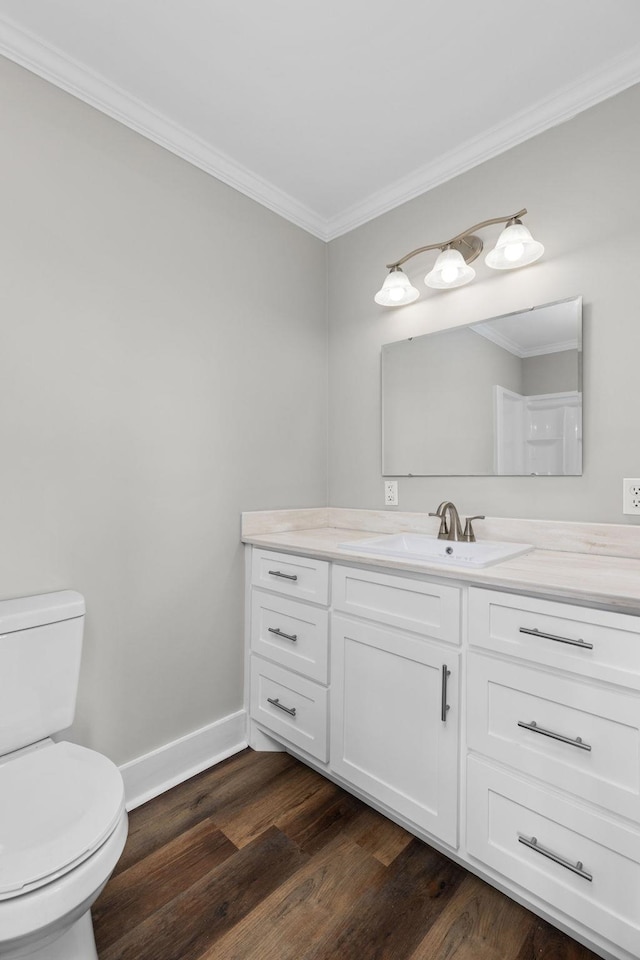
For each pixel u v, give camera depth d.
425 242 2.09
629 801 1.03
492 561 1.40
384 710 1.50
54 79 1.49
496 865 1.24
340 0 1.31
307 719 1.77
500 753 1.23
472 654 1.29
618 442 1.56
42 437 1.47
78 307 1.55
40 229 1.47
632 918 1.02
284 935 1.18
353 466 2.38
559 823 1.13
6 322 1.40
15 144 1.42
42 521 1.47
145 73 1.55
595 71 1.54
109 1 1.31
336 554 1.63
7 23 1.37
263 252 2.17
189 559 1.87
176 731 1.82
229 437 2.02
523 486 1.78
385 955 1.12
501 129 1.80
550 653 1.14
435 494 2.05
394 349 2.21
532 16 1.36
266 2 1.32
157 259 1.77
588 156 1.62
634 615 1.03
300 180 2.12
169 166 1.81
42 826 0.95
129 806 1.65
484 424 1.89
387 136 1.86
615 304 1.57
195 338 1.90
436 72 1.56
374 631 1.53
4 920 0.78
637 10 1.34
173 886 1.32
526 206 1.77
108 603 1.63
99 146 1.61
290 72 1.56
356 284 2.37
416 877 1.35
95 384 1.59
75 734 1.55
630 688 1.03
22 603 1.36
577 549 1.62
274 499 2.21
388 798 1.49
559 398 1.68
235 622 2.03
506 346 1.83
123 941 1.16
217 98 1.66
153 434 1.75
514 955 1.12
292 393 2.30
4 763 1.17
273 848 1.46
